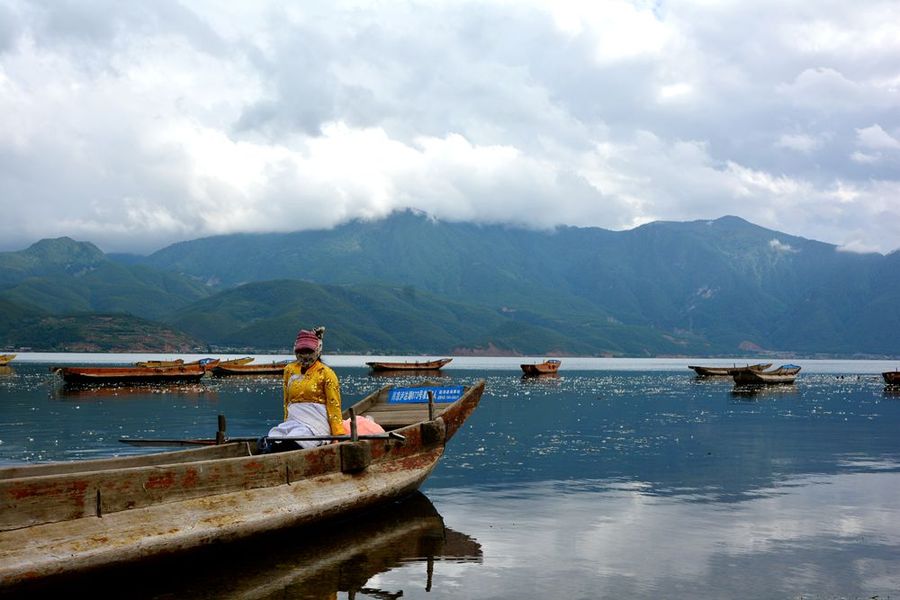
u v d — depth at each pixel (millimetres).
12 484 8180
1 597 8016
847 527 12547
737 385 66562
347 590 9406
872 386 68000
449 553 11016
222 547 10047
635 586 9555
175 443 13461
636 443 23219
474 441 23531
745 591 9383
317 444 12648
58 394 45438
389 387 17750
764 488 15930
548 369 91688
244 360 87500
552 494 15188
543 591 9367
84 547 8484
